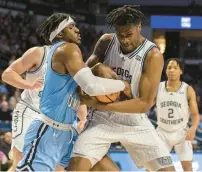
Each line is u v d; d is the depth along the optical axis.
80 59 2.81
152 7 16.78
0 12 14.01
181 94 5.09
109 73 3.00
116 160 6.02
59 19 3.01
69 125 2.96
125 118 3.18
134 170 5.93
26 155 2.85
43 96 2.95
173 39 16.38
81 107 3.60
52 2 15.60
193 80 15.35
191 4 16.59
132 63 3.07
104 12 16.75
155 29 16.22
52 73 2.88
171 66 5.10
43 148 2.85
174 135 5.11
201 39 17.19
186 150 5.11
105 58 3.19
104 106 2.99
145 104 3.02
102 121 3.20
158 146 3.19
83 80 2.76
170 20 15.99
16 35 13.76
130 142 3.19
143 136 3.19
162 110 5.14
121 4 16.81
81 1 16.55
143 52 3.06
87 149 3.09
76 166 3.06
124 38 2.95
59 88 2.87
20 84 3.52
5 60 12.44
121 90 2.92
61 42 2.91
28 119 3.81
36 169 2.80
